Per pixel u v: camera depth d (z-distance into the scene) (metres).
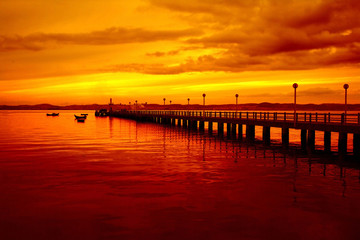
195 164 23.53
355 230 11.11
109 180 18.45
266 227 11.38
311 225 11.52
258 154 28.66
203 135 49.00
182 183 17.66
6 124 83.69
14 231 11.26
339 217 12.27
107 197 15.03
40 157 27.05
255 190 16.11
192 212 12.91
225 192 15.75
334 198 14.68
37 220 12.22
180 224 11.70
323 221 11.89
